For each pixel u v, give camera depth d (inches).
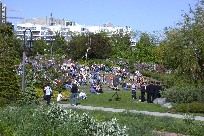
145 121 853.8
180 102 1413.6
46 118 580.7
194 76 1600.6
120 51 4503.0
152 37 4097.0
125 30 6215.6
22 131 565.3
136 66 3698.3
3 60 1248.8
